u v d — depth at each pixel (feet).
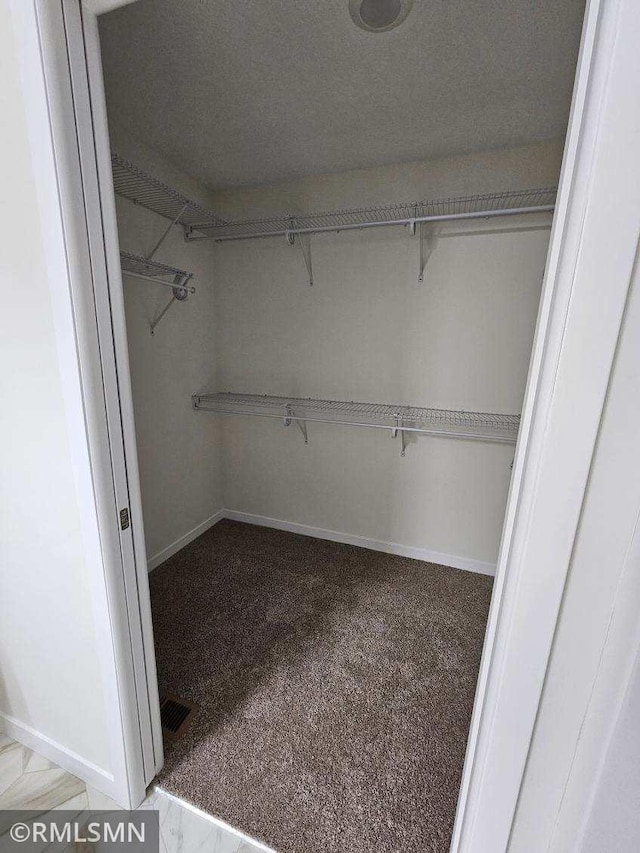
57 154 2.39
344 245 7.26
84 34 2.42
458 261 6.61
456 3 3.49
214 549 8.34
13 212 2.63
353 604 6.63
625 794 1.72
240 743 4.25
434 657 5.50
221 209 7.98
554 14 3.57
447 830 3.50
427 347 7.09
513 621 1.90
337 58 4.19
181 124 5.51
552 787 2.03
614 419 1.55
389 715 4.60
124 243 6.23
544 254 6.15
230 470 9.39
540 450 1.68
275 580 7.27
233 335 8.53
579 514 1.67
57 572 3.36
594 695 1.81
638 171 1.34
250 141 5.96
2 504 3.43
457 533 7.64
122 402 3.02
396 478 7.89
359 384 7.73
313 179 7.23
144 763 3.70
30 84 2.32
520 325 6.47
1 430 3.20
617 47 1.28
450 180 6.43
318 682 5.06
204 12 3.59
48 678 3.79
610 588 1.68
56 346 2.75
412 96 4.84
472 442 7.18
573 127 1.46
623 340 1.48
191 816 3.61
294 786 3.84
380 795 3.77
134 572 3.32
